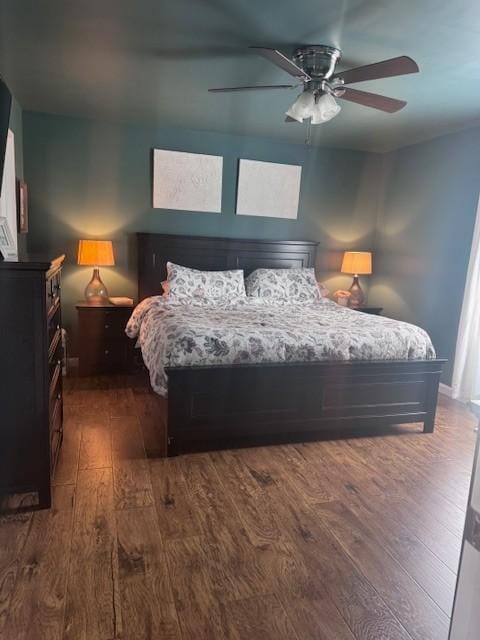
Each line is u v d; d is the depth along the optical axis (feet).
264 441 9.68
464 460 9.19
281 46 8.22
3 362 6.41
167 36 8.02
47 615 4.94
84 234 14.32
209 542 6.27
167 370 8.51
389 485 8.07
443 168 14.02
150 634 4.76
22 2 6.92
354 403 9.92
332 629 4.94
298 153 15.97
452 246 13.70
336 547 6.31
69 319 14.57
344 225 16.99
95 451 8.89
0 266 6.14
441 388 14.02
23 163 13.38
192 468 8.36
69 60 9.21
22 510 6.84
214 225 15.51
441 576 5.86
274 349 9.41
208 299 13.75
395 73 7.47
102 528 6.48
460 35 7.54
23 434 6.64
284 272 15.23
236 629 4.87
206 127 14.21
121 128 14.06
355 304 16.35
